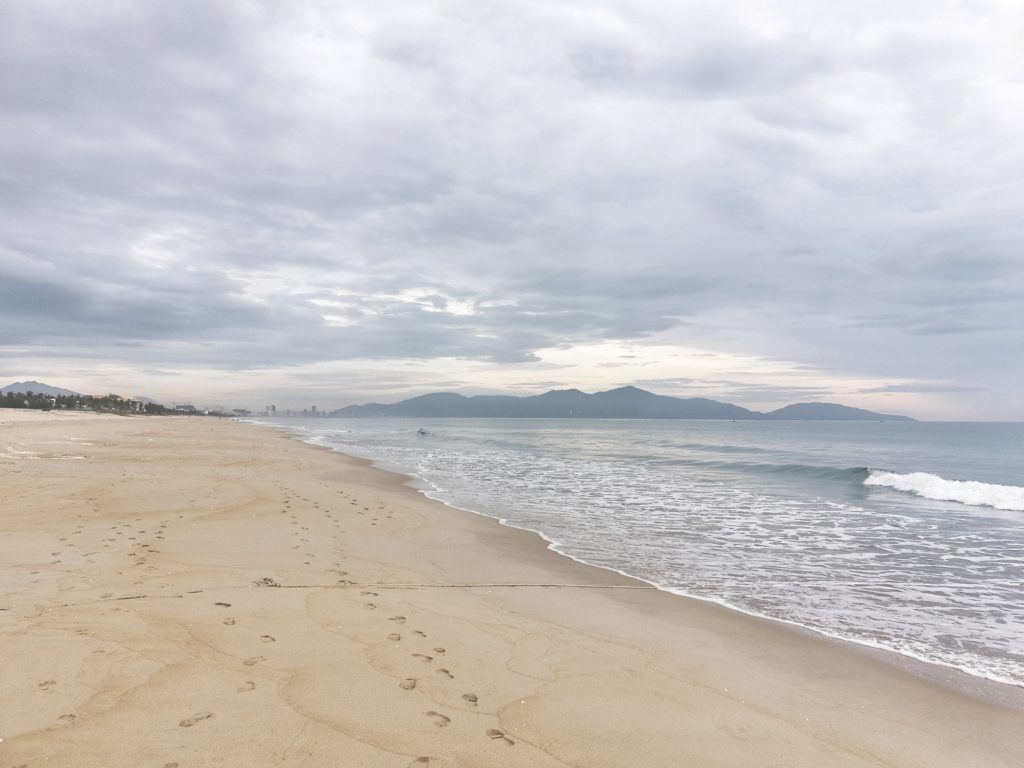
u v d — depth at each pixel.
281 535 9.45
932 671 5.43
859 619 6.95
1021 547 11.04
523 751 3.40
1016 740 4.16
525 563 9.07
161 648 4.37
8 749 2.93
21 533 8.41
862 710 4.51
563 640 5.46
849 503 16.50
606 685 4.48
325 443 42.59
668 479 21.86
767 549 10.66
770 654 5.68
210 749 3.08
